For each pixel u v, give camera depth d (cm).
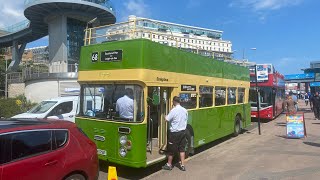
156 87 945
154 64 915
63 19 4772
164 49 966
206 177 890
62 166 604
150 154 975
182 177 892
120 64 905
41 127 597
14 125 576
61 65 4081
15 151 546
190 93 1123
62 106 1564
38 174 566
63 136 628
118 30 990
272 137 1576
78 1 4600
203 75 1226
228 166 1005
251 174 910
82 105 988
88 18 4906
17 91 4681
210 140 1277
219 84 1382
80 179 643
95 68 962
